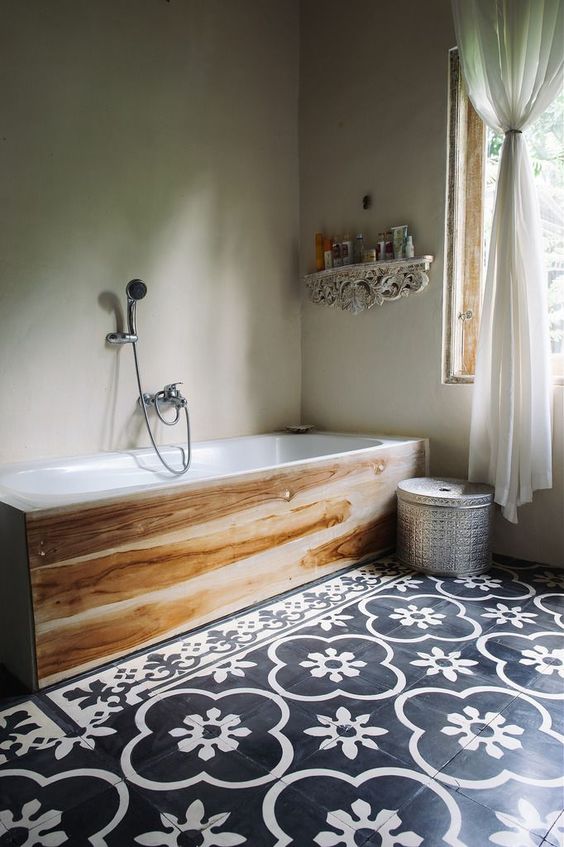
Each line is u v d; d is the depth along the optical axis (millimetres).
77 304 2502
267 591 2252
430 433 2984
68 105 2426
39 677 1654
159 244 2771
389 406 3133
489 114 2549
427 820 1172
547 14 2307
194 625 2016
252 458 3066
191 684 1682
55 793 1257
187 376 2934
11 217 2289
